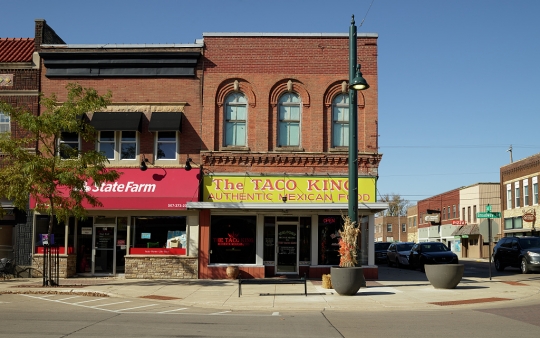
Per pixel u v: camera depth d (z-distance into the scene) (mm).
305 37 24406
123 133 24125
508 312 13789
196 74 24266
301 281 17344
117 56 24172
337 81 24328
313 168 23875
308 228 23891
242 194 23656
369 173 23734
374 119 24078
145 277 23297
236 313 14070
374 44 24375
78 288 19469
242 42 24438
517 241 28812
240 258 23594
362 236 23891
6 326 11406
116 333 10523
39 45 24375
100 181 20000
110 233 23828
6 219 23703
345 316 13391
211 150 23766
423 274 27266
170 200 23125
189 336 10242
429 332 10852
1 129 24047
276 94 24266
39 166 18703
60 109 19531
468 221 60250
